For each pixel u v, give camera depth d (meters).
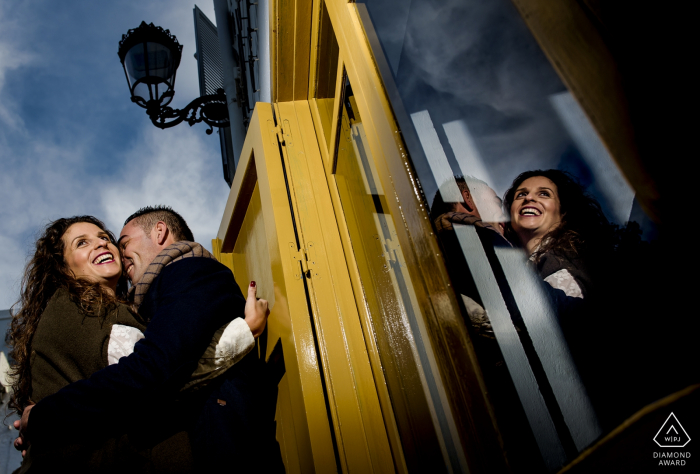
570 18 0.44
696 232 0.38
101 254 1.36
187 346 1.08
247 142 1.99
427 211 0.81
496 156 1.04
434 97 1.11
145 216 1.65
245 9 3.23
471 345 0.68
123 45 3.55
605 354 0.78
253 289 1.48
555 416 0.81
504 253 0.97
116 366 1.02
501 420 0.67
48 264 1.33
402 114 0.94
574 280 0.85
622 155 0.40
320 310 1.34
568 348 0.84
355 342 1.29
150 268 1.35
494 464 0.63
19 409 1.23
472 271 0.95
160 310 1.17
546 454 0.75
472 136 1.08
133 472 1.00
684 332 0.54
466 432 0.68
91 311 1.20
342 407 1.19
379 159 0.99
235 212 2.24
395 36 1.11
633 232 0.72
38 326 1.18
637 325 0.69
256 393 1.29
